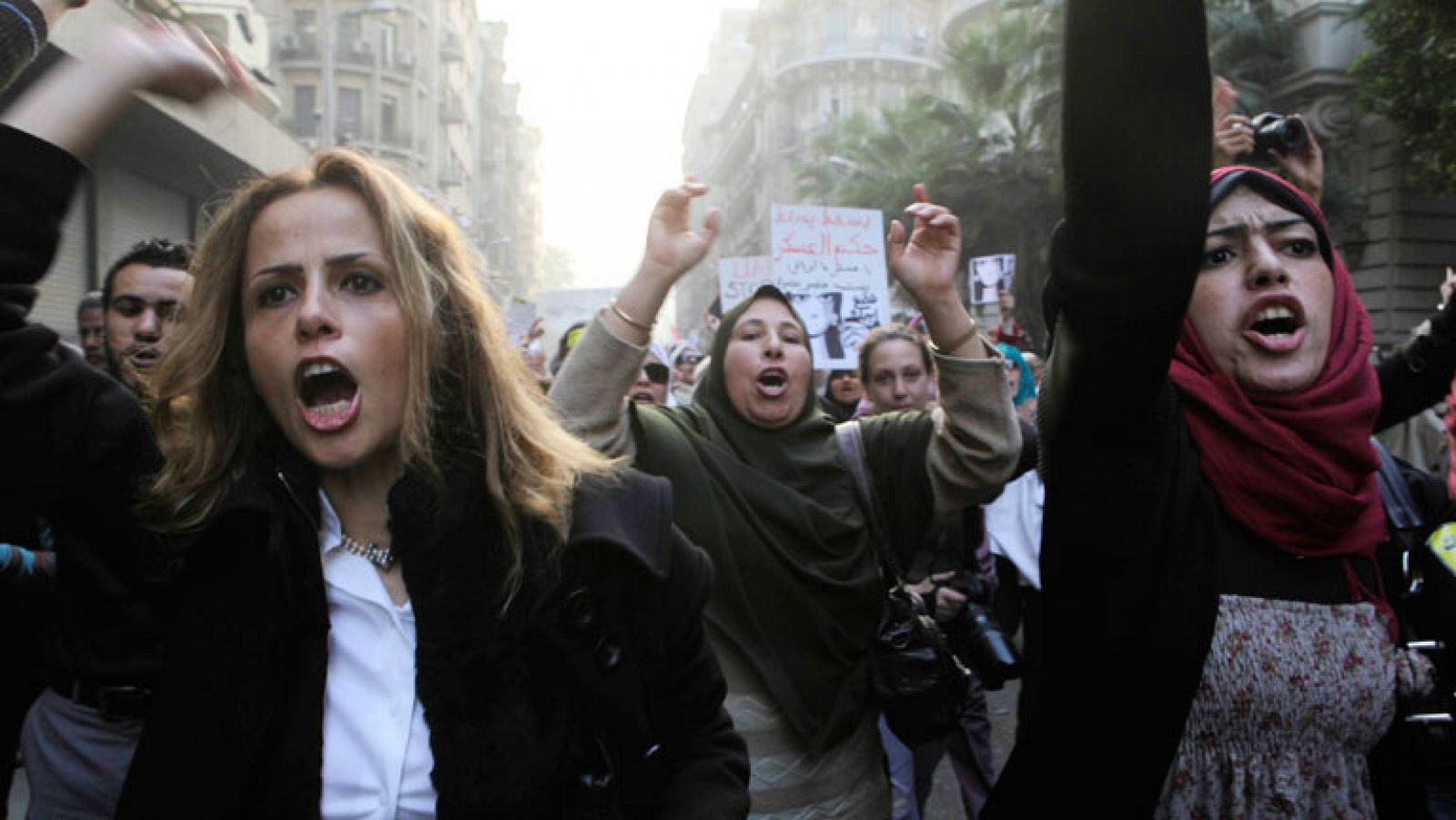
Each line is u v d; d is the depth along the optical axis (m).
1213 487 1.48
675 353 7.94
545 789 1.15
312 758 1.15
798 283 5.91
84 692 2.17
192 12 19.59
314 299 1.18
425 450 1.19
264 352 1.21
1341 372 1.49
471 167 59.66
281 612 1.16
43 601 2.08
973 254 24.69
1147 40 1.20
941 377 2.35
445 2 48.72
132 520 1.45
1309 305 1.48
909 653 2.36
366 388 1.20
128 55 1.28
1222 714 1.45
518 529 1.19
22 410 1.36
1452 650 1.50
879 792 2.44
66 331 13.38
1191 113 1.22
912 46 56.88
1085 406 1.33
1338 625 1.45
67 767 2.20
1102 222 1.23
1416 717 1.48
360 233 1.21
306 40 39.25
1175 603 1.42
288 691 1.17
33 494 1.42
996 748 4.65
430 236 1.29
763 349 2.46
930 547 3.31
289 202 1.22
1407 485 1.66
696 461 2.35
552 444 1.29
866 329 5.96
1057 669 1.46
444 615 1.17
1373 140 21.31
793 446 2.46
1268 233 1.51
